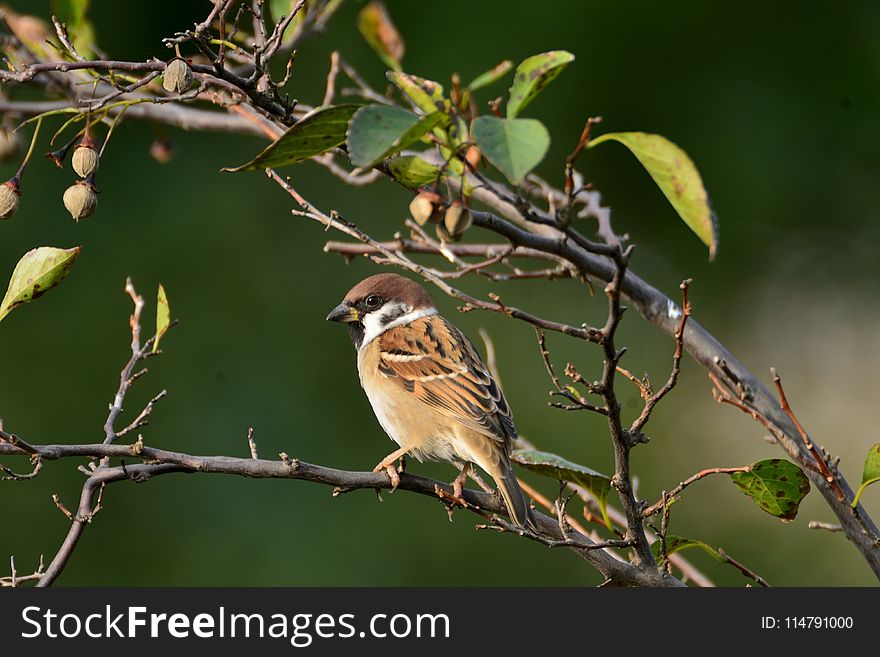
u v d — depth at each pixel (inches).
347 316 306.7
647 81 597.3
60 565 196.4
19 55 274.5
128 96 278.7
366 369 301.6
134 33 550.6
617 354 188.9
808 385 598.5
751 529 510.0
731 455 529.7
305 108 274.8
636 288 241.0
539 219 170.1
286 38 297.1
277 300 533.3
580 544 208.4
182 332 519.2
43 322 507.8
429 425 287.0
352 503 486.6
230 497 483.2
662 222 602.5
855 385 592.4
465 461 285.3
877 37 602.2
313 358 525.7
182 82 183.5
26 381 494.9
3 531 461.7
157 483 479.2
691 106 600.1
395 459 250.7
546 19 585.0
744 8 599.2
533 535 206.4
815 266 609.0
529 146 151.6
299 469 221.5
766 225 607.5
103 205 531.5
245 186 550.0
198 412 505.4
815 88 604.4
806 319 608.1
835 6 599.8
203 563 470.0
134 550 468.8
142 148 544.1
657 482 526.6
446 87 574.9
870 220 604.4
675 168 165.9
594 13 587.5
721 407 541.6
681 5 591.8
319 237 547.5
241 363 519.8
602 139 167.2
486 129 153.9
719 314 605.6
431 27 583.5
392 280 310.0
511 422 285.0
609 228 274.2
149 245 531.5
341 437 509.0
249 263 538.0
